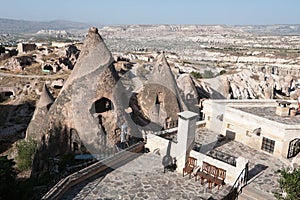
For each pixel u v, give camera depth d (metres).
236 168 12.02
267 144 15.81
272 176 13.17
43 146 19.91
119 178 12.59
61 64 62.62
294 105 20.23
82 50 19.80
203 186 12.25
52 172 18.02
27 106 45.12
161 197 11.34
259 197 11.36
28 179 18.94
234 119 17.45
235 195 11.88
